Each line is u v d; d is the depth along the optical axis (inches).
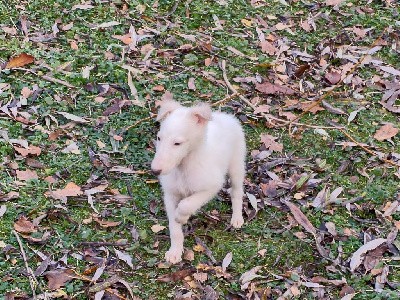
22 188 118.0
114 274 110.1
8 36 140.1
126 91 133.0
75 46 139.9
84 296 107.6
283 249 114.3
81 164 121.7
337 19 152.3
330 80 139.1
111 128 127.0
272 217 118.0
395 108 135.2
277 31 148.8
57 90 131.6
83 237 113.3
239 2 153.3
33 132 125.2
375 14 153.8
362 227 117.4
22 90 130.3
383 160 126.0
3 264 109.7
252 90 136.1
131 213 116.6
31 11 145.1
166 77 136.4
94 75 134.9
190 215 113.6
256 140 128.2
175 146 107.6
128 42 141.9
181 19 148.3
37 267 109.7
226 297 109.0
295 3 154.9
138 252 112.7
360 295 109.7
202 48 142.3
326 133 129.8
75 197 117.8
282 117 132.2
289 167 124.3
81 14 146.1
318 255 113.8
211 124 113.6
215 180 111.6
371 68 142.7
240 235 115.8
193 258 112.6
